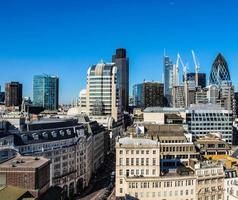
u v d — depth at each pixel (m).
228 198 175.88
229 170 187.50
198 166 179.38
